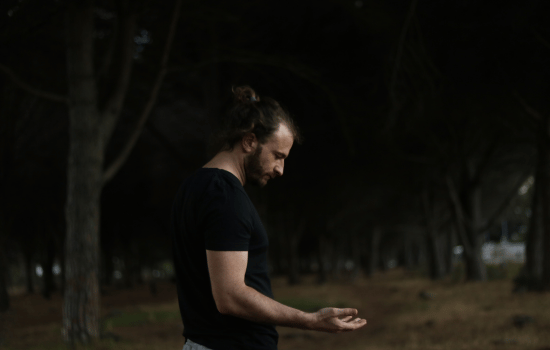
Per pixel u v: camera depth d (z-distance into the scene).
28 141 15.37
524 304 10.04
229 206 1.42
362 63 13.47
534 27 8.95
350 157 19.75
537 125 12.05
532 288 12.40
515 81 10.34
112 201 29.64
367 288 23.17
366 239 40.16
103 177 8.48
